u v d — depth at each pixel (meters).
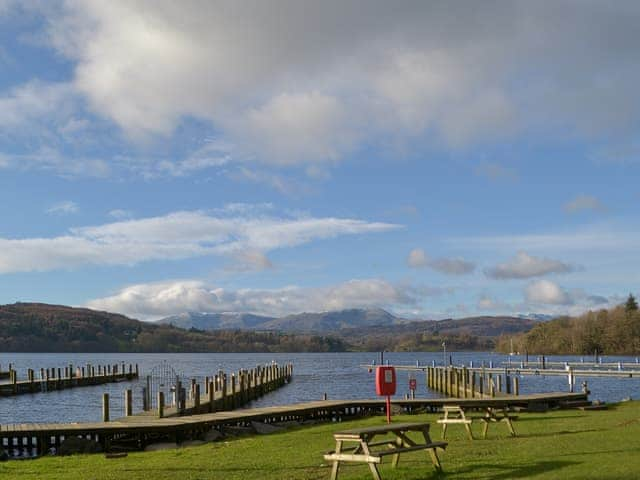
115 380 93.19
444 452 17.91
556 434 22.11
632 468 14.50
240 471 16.53
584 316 191.12
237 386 66.50
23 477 16.95
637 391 69.56
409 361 191.25
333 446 21.09
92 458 20.89
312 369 146.50
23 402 60.75
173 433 26.84
